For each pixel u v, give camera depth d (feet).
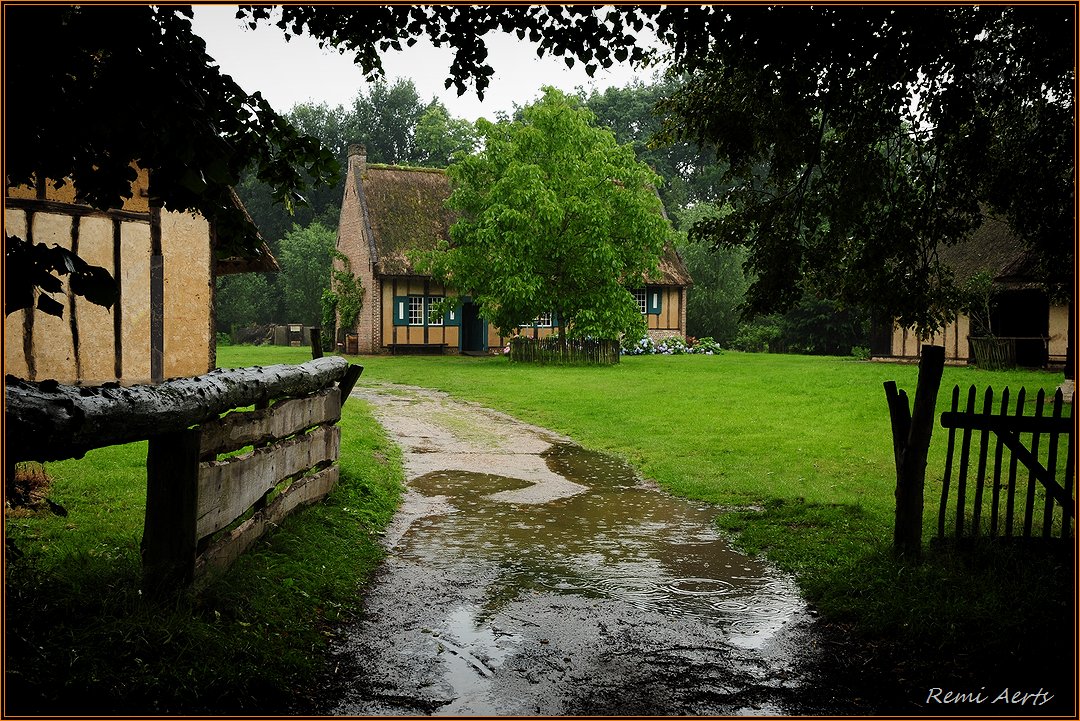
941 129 27.61
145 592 15.23
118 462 30.50
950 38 23.52
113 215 37.68
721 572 21.62
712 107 28.35
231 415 18.67
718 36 21.91
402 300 127.95
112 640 13.34
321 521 23.95
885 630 16.98
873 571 20.16
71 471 28.27
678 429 47.70
